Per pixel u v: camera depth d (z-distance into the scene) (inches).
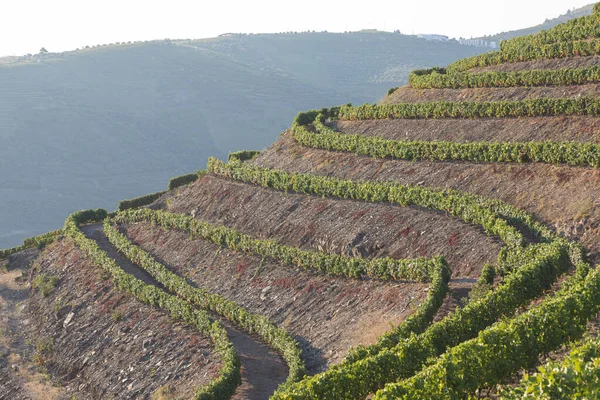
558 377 546.3
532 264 1061.1
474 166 1697.8
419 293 1221.1
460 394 699.4
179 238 2059.5
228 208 2107.5
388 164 1946.4
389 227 1553.9
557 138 1758.1
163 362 1365.7
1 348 1790.1
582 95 1978.3
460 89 2460.6
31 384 1550.2
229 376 1143.0
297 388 871.7
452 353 733.9
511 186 1529.3
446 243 1400.1
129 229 2378.2
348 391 845.8
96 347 1588.3
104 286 1871.3
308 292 1455.5
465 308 957.8
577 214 1295.5
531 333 773.9
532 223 1344.7
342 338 1240.8
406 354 864.9
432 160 1849.2
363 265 1400.1
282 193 1982.0
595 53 2279.8
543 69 2364.7
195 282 1771.7
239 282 1648.6
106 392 1391.5
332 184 1814.7
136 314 1625.2
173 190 2640.3
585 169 1440.7
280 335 1320.1
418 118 2321.6
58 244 2468.0
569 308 815.7
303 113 2783.0
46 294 2052.2
